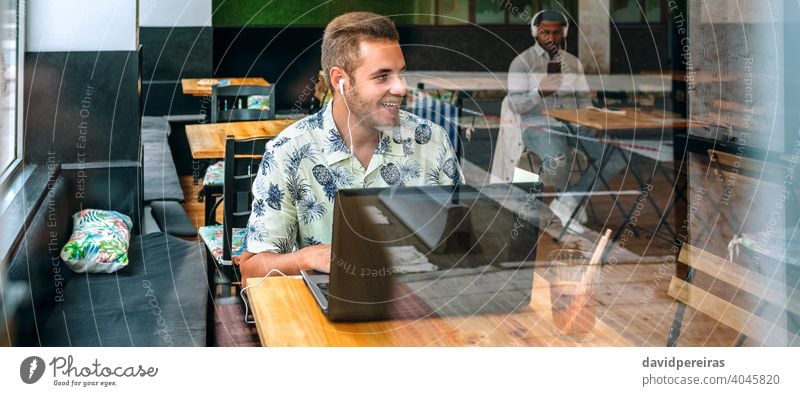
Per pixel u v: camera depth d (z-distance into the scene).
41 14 1.89
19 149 1.85
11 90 1.82
